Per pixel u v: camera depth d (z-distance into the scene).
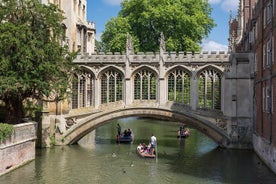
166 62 37.81
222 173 26.86
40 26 31.19
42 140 36.94
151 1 54.28
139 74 38.53
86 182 24.56
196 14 54.62
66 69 33.09
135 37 53.62
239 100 36.16
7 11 29.66
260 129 31.50
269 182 24.09
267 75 28.48
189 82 38.03
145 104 38.03
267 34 28.56
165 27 53.59
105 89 39.12
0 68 28.52
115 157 32.97
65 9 43.81
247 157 32.50
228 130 36.34
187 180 25.06
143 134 49.56
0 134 24.69
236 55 36.19
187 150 36.72
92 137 47.09
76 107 39.62
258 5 33.19
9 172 26.56
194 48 53.22
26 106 36.41
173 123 66.19
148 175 26.48
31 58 29.11
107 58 38.44
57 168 28.41
